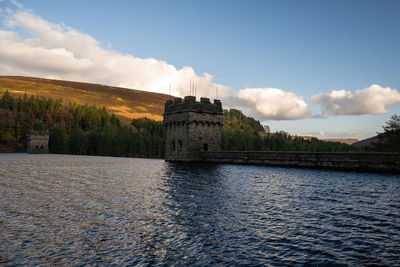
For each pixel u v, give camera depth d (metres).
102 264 11.23
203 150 66.56
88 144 168.62
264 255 12.22
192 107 64.31
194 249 12.80
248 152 55.50
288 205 20.94
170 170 47.88
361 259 11.87
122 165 64.12
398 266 11.23
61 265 11.07
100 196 24.14
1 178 36.41
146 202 21.78
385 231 15.25
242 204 21.20
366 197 23.72
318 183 31.03
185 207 20.19
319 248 12.98
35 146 158.50
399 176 35.19
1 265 10.90
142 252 12.44
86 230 15.14
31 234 14.41
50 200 22.33
